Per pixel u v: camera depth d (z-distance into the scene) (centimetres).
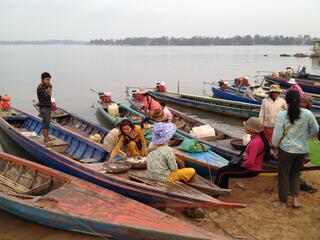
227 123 1686
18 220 659
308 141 655
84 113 1880
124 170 710
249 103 1777
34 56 9919
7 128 1153
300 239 578
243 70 4594
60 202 603
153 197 638
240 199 722
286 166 651
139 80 3469
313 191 742
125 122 765
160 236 519
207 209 687
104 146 807
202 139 970
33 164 757
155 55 10525
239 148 870
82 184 671
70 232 613
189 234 512
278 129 634
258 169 671
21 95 2466
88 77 3759
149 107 1176
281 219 639
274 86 849
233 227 619
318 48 6538
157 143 656
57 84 3139
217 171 728
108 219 554
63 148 988
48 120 989
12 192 709
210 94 2600
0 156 825
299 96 619
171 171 659
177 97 2034
